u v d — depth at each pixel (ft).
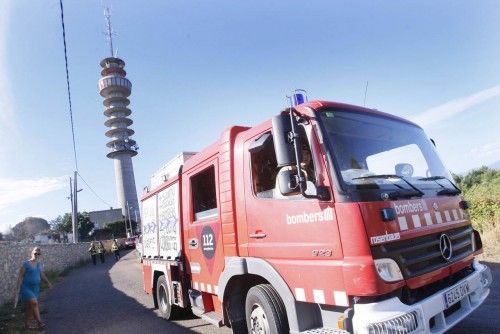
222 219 17.61
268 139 14.66
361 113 14.79
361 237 11.46
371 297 11.35
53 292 49.26
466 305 13.50
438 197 14.56
